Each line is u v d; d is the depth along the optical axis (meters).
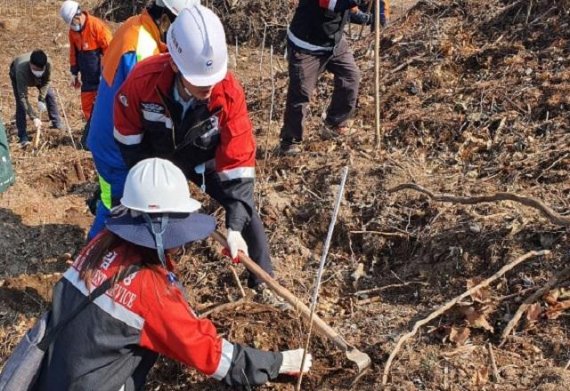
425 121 5.31
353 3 4.90
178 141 3.36
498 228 3.92
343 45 5.25
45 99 7.75
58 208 5.47
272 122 6.30
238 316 3.85
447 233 4.05
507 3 6.49
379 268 4.19
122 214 2.77
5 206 5.44
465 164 4.85
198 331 2.78
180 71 3.00
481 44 6.19
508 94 5.34
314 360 3.55
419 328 3.56
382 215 4.38
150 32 3.63
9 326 4.28
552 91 5.19
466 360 3.33
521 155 4.69
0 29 12.20
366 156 5.12
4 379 2.72
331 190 4.71
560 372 3.12
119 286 2.67
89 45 7.37
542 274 3.61
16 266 4.81
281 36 10.89
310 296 4.02
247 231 3.80
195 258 4.43
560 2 5.99
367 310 3.85
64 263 4.83
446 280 3.85
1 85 9.84
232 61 10.19
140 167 2.76
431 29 6.63
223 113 3.27
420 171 4.82
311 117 6.09
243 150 3.40
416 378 3.30
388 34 7.10
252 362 3.00
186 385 3.58
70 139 7.41
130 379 2.86
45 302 4.41
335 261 4.29
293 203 4.77
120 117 3.33
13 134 7.91
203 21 2.97
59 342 2.71
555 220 3.56
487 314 3.53
